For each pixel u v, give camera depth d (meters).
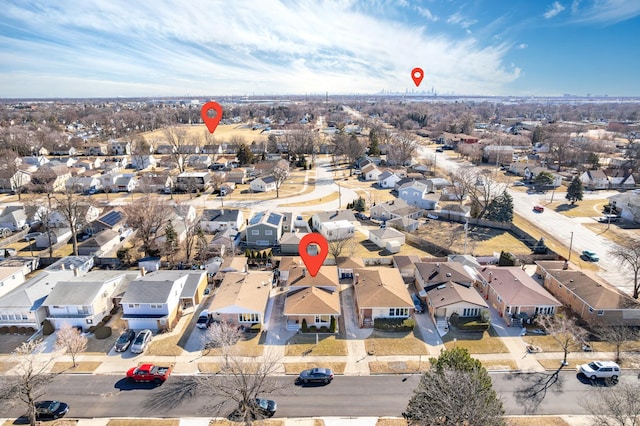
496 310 44.50
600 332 38.78
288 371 34.53
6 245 63.53
